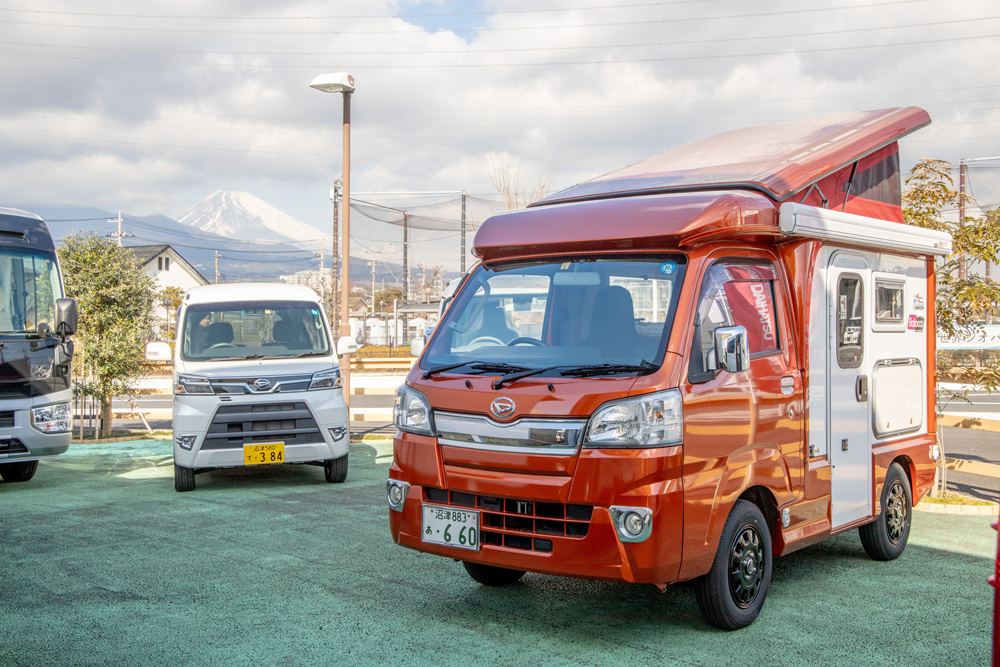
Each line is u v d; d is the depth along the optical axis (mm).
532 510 4285
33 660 4043
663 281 4453
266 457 8758
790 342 5105
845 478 5602
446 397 4605
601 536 4051
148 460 11500
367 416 14219
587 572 4090
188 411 8586
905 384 6477
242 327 9523
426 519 4641
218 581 5449
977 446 14141
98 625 4570
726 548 4438
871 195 6254
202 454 8578
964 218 9102
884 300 6211
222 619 4695
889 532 6227
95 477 9961
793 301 5188
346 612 4848
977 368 9258
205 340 9297
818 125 6504
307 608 4910
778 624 4703
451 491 4586
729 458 4426
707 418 4285
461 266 29641
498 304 4980
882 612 4934
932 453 6785
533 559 4234
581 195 5473
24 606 4902
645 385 4102
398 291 96062
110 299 14719
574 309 4660
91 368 14312
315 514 7633
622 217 4676
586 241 4715
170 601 5023
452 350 4934
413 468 4707
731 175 5156
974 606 5062
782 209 4887
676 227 4430
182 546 6387
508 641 4383
